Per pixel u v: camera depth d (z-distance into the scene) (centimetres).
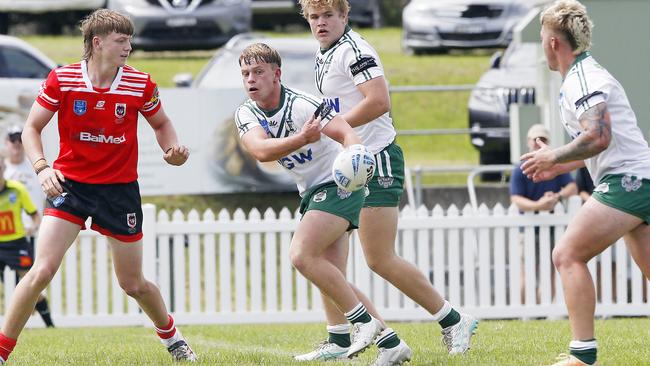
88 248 4022
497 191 4981
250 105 2211
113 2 7125
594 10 4178
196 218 3991
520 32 4359
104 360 2398
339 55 2322
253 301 3981
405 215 3941
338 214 2175
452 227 3925
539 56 4506
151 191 4916
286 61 5625
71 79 2177
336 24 2339
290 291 3978
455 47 7212
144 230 3950
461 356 2350
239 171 4969
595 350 2033
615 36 4188
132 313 4019
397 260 2386
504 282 3912
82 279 4016
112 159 2209
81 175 2197
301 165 2225
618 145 2044
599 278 3978
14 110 5216
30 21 8488
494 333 2933
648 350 2453
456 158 6600
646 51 4188
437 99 7200
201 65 7675
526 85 5481
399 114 7031
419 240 3938
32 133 2188
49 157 4788
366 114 2289
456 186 5022
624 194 2023
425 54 7669
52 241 2175
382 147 2356
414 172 5075
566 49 2081
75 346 2862
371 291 3950
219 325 3844
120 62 2169
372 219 2342
